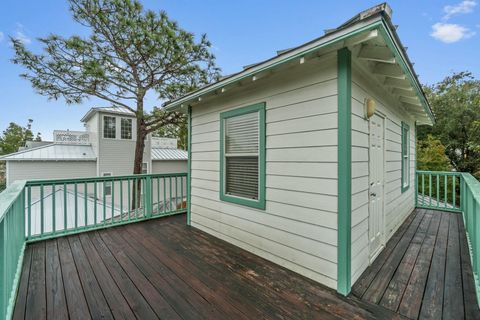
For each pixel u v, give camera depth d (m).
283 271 2.65
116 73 6.75
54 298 2.13
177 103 4.29
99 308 1.99
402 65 2.39
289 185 2.69
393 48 2.05
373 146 2.92
